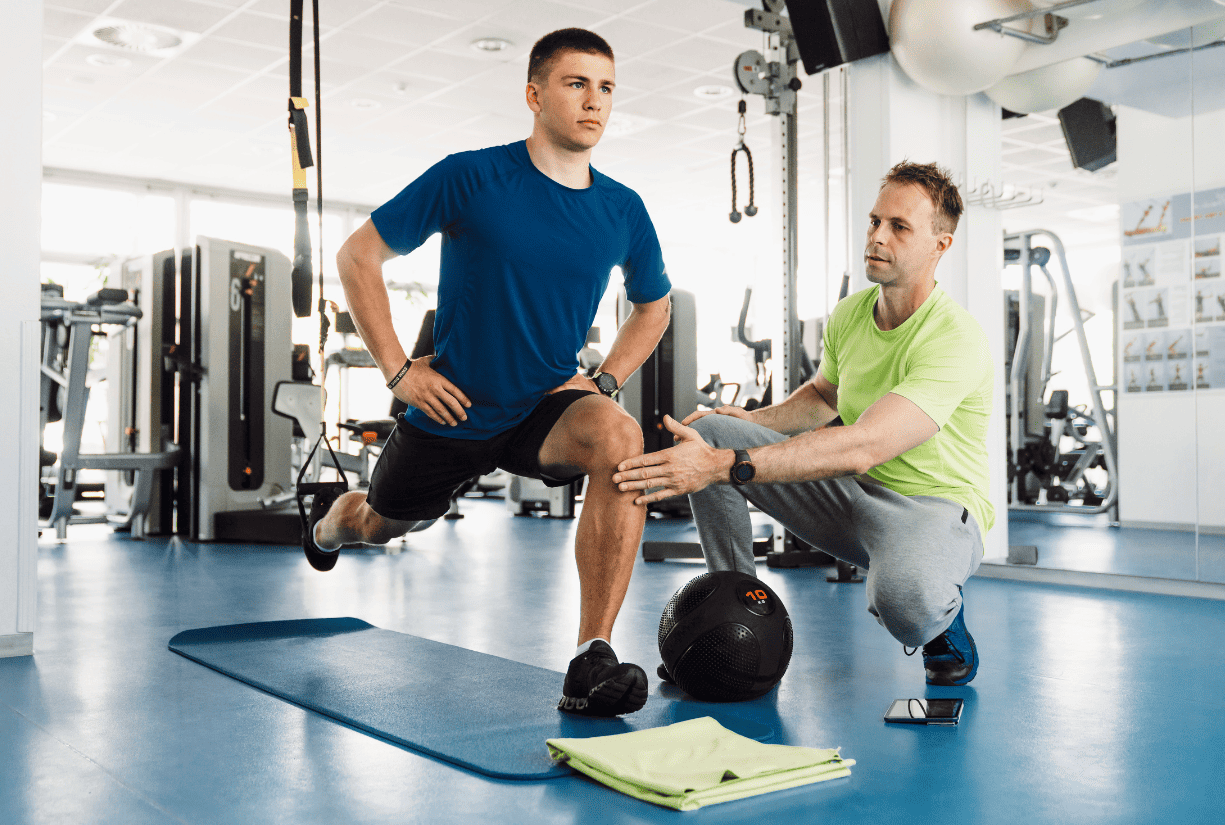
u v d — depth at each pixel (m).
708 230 12.06
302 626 2.61
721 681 1.84
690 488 1.73
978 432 2.04
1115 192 4.39
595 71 1.81
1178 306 4.16
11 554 2.24
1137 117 4.28
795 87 3.95
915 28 3.63
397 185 10.09
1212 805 1.31
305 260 1.91
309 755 1.53
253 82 7.24
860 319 2.16
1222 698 1.92
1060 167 5.31
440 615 2.85
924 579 1.85
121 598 3.16
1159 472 4.27
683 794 1.29
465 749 1.53
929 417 1.83
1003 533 4.13
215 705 1.83
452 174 1.84
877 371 2.06
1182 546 4.15
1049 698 1.92
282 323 5.50
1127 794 1.36
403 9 6.04
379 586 3.45
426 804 1.31
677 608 1.91
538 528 5.83
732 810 1.29
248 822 1.25
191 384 5.17
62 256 9.52
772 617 1.89
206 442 5.07
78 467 4.94
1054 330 5.82
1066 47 3.81
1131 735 1.65
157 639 2.48
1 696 1.89
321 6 5.97
